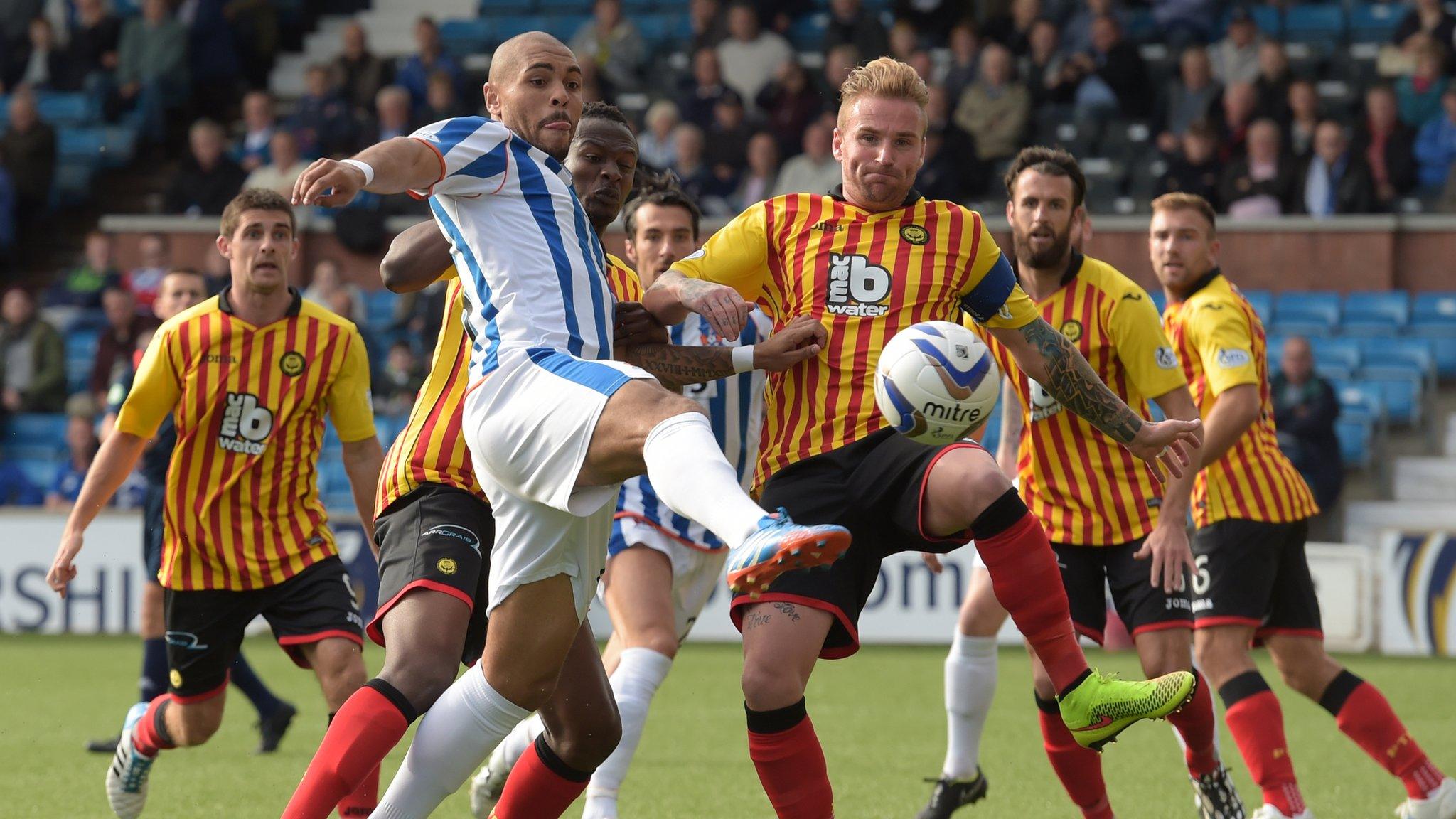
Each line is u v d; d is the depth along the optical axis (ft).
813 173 120.37
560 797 32.65
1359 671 82.28
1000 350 41.34
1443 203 118.42
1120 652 92.17
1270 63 120.78
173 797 46.80
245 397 41.37
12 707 68.13
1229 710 42.14
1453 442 110.42
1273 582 43.16
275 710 56.03
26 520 95.91
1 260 138.10
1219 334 42.22
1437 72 124.06
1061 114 125.70
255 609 41.75
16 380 118.42
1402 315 113.39
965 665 43.47
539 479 27.50
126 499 101.96
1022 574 30.35
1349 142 117.91
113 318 111.75
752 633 31.24
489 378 28.45
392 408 106.11
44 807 45.27
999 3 133.18
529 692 29.86
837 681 79.25
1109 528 40.37
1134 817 44.45
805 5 141.59
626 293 39.45
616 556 41.86
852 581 31.81
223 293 42.24
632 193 46.39
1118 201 122.52
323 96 131.75
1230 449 42.83
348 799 36.96
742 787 48.88
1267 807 41.34
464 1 163.53
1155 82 131.13
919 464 30.96
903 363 29.89
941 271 32.35
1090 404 33.17
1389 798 47.83
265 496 41.65
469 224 29.37
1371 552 89.35
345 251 124.57
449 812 45.62
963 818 44.62
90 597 95.45
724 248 33.55
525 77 30.71
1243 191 117.70
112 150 143.54
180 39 145.07
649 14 150.00
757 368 31.73
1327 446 95.91
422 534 33.04
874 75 32.65
